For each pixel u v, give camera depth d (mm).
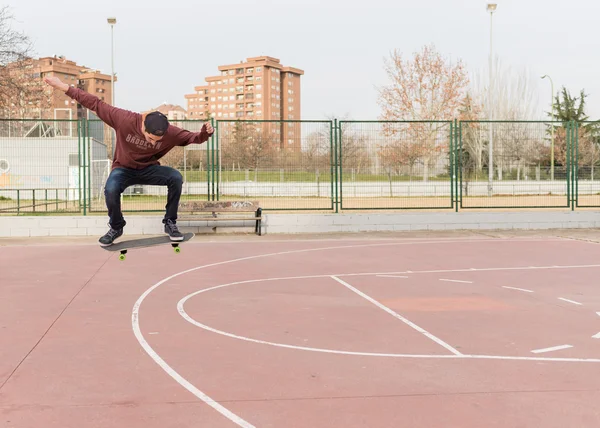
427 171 20344
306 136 19844
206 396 5348
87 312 8750
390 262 13961
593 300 9695
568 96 70438
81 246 16703
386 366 6234
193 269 12852
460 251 15914
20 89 33812
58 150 28094
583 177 21453
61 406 5102
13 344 7039
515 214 21047
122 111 5535
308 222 20156
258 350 6832
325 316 8547
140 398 5293
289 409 5047
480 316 8555
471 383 5703
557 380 5785
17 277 11734
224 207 19391
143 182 6012
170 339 7297
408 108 50250
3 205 27453
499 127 21031
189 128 20062
